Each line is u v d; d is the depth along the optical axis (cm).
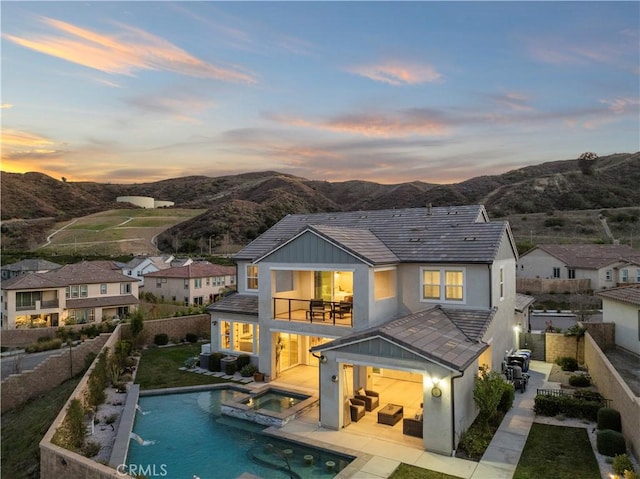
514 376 1844
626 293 2353
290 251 1945
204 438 1458
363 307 1744
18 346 3584
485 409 1375
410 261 1922
